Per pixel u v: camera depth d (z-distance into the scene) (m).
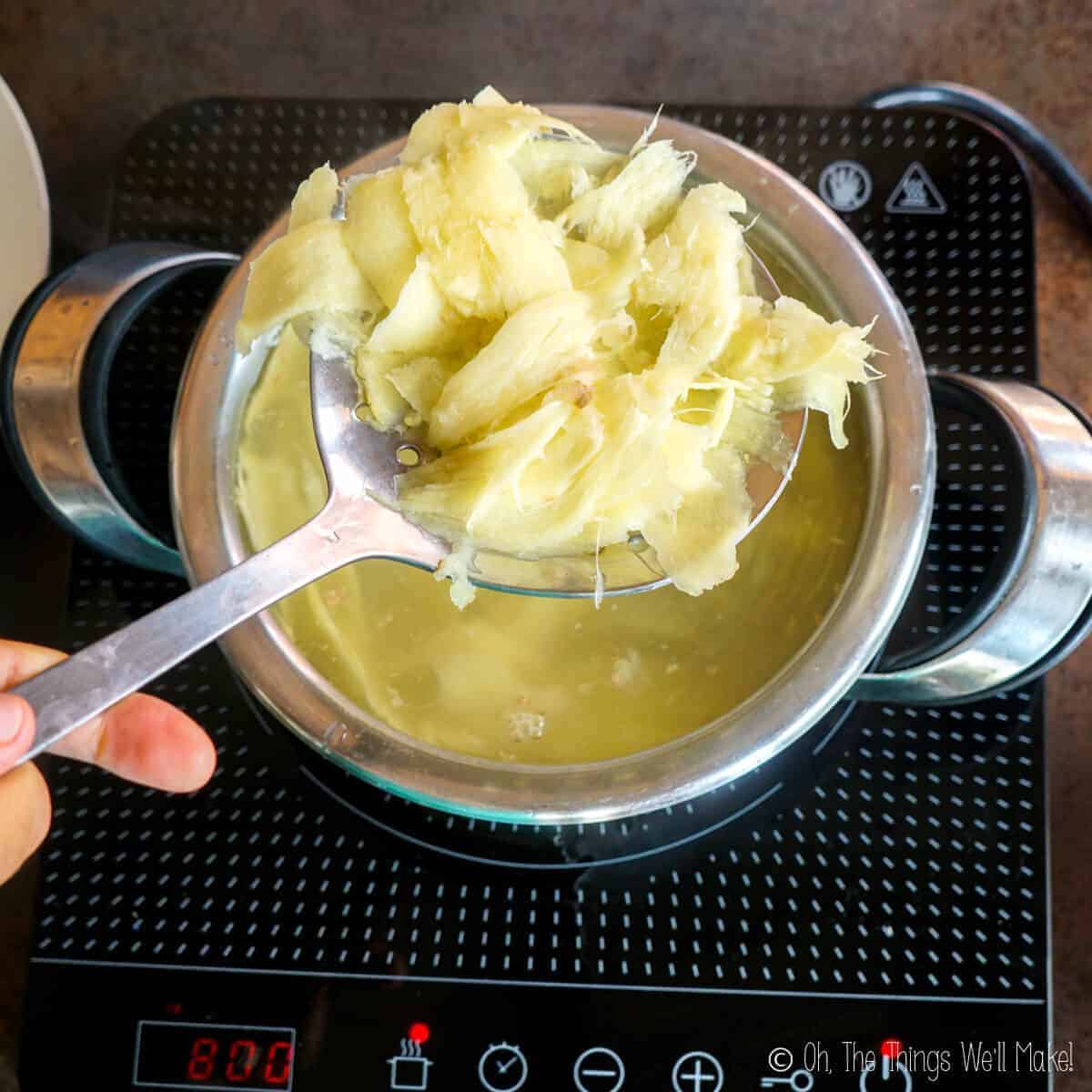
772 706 0.54
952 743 0.66
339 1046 0.60
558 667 0.62
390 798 0.65
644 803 0.53
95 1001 0.62
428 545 0.56
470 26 0.84
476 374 0.55
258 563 0.51
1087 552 0.59
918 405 0.59
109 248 0.68
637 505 0.55
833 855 0.64
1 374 0.64
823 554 0.62
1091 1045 0.65
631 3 0.83
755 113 0.77
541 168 0.61
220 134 0.78
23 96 0.83
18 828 0.45
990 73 0.82
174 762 0.50
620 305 0.57
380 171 0.61
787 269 0.65
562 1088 0.59
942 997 0.61
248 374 0.63
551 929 0.62
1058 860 0.68
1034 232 0.74
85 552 0.70
